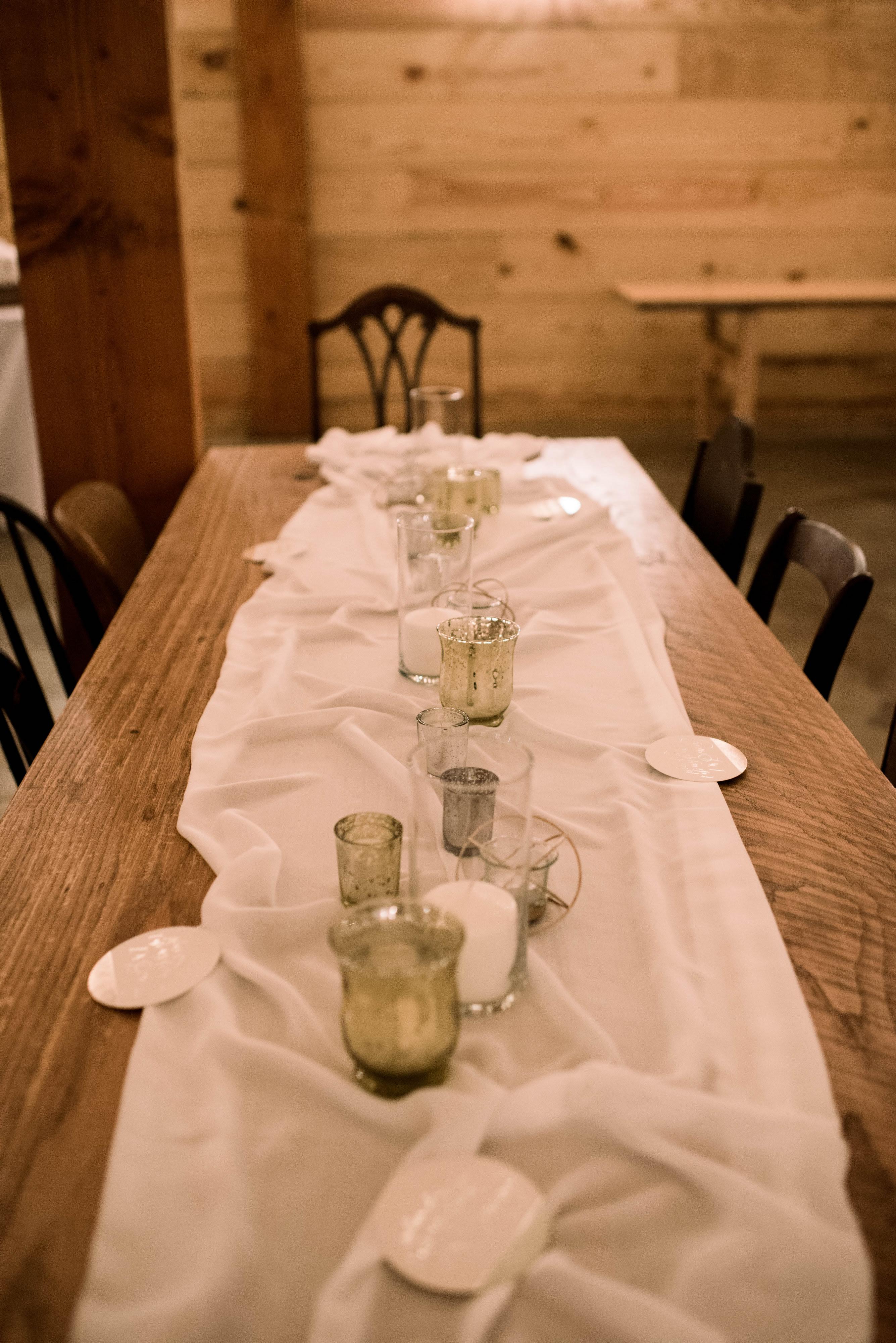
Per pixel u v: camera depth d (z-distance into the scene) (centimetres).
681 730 116
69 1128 68
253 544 179
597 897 90
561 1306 56
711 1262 58
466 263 484
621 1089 67
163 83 218
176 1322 55
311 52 450
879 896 90
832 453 486
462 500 182
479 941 75
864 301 422
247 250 468
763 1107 67
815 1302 56
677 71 462
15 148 221
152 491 248
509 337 496
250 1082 70
